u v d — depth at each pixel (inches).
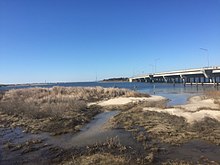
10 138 730.2
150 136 673.6
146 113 1005.8
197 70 3705.7
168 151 548.1
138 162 480.1
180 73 4271.7
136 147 583.5
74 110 1192.8
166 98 1894.7
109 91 2148.1
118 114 1060.5
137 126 802.8
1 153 584.4
